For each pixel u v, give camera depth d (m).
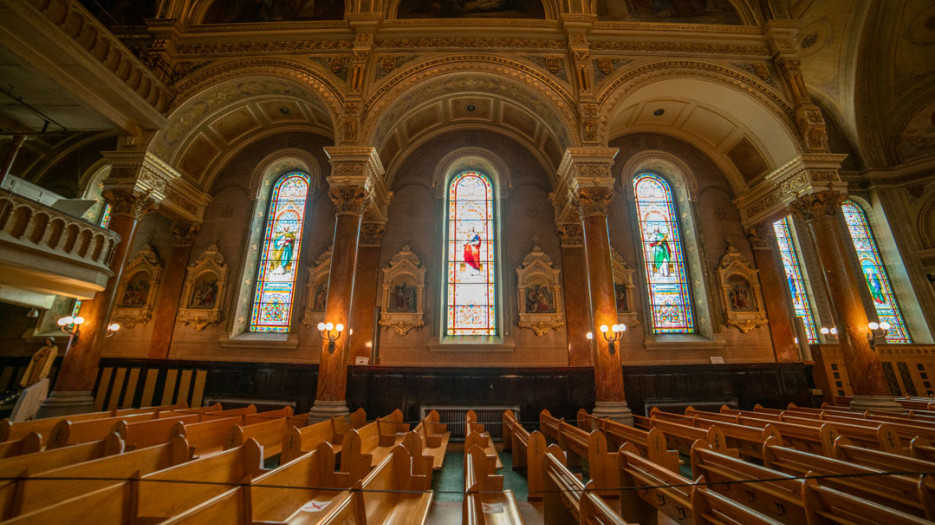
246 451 4.57
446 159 15.17
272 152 15.35
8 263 7.54
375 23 12.15
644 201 15.45
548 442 9.85
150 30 12.24
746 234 14.71
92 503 2.64
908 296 14.90
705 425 8.11
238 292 13.67
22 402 9.20
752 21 13.17
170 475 3.40
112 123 11.00
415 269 13.70
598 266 10.53
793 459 4.75
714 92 12.85
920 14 14.81
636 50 12.48
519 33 12.49
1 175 9.23
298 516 3.66
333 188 10.92
